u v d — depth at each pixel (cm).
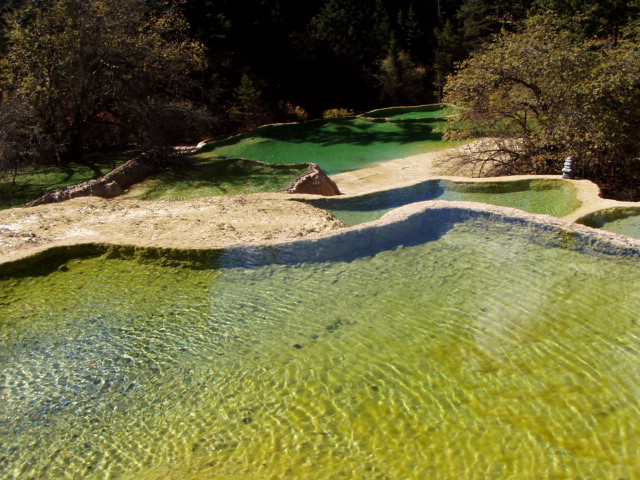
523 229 884
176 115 2186
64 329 672
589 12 2678
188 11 3053
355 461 455
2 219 1038
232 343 636
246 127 2878
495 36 1878
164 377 576
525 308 691
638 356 581
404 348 614
